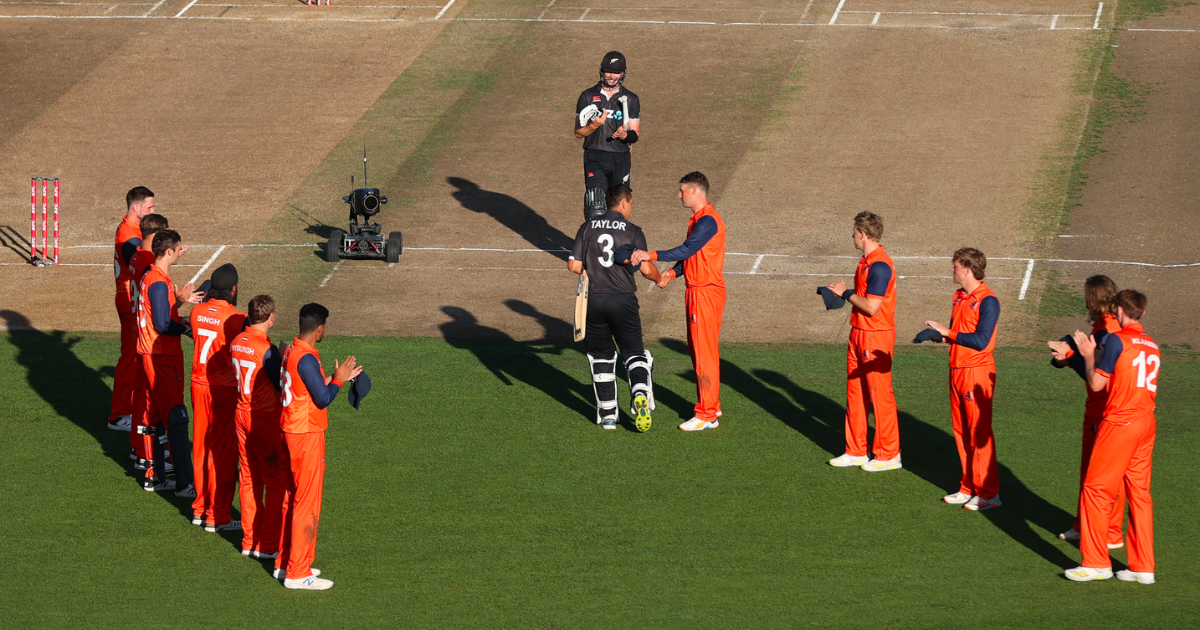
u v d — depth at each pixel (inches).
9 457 1193.4
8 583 935.7
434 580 933.8
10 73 2898.6
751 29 3102.9
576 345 1544.0
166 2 3410.4
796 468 1144.2
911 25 3078.2
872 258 1091.3
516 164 2391.7
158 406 1097.4
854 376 1123.9
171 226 2090.3
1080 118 2497.5
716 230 1193.4
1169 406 1280.8
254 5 3393.2
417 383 1391.5
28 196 2251.5
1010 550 973.2
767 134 2490.2
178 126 2596.0
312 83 2839.6
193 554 991.0
